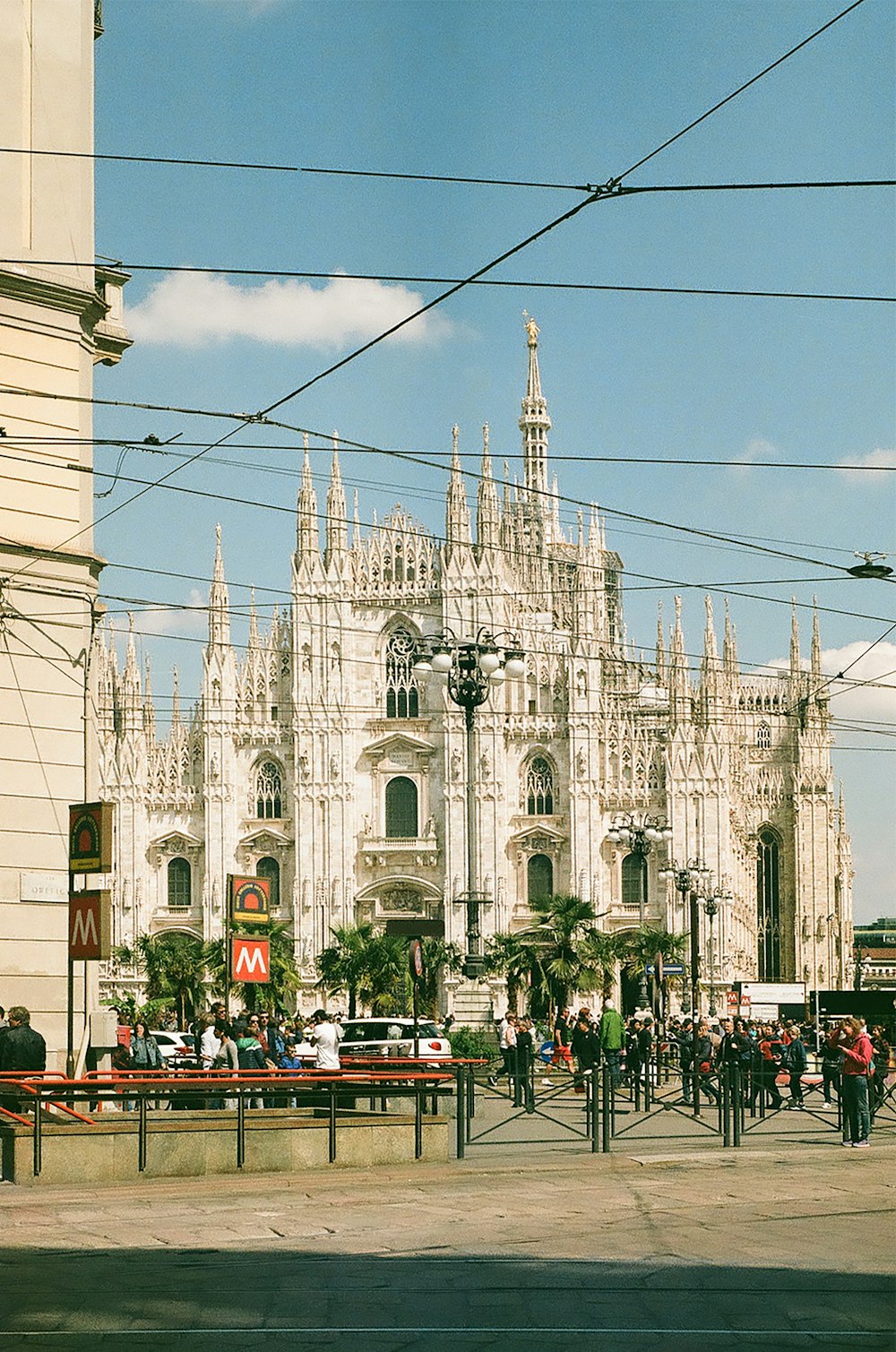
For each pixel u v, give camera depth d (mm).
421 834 122500
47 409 32188
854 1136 32531
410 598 124625
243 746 125000
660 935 109062
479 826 120250
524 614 124938
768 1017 104688
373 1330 14312
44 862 31359
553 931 98062
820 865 149375
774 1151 31438
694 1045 47531
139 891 123625
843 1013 92562
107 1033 32719
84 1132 25641
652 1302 15688
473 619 122812
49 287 32188
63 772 31844
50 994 31156
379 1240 19531
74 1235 19812
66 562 32250
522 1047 52219
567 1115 43594
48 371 32344
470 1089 31844
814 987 147500
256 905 35031
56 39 33125
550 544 152500
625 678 127188
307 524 125312
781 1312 15258
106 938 30672
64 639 32156
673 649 119938
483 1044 80938
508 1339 13953
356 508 126125
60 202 32719
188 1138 26562
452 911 120188
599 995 116250
